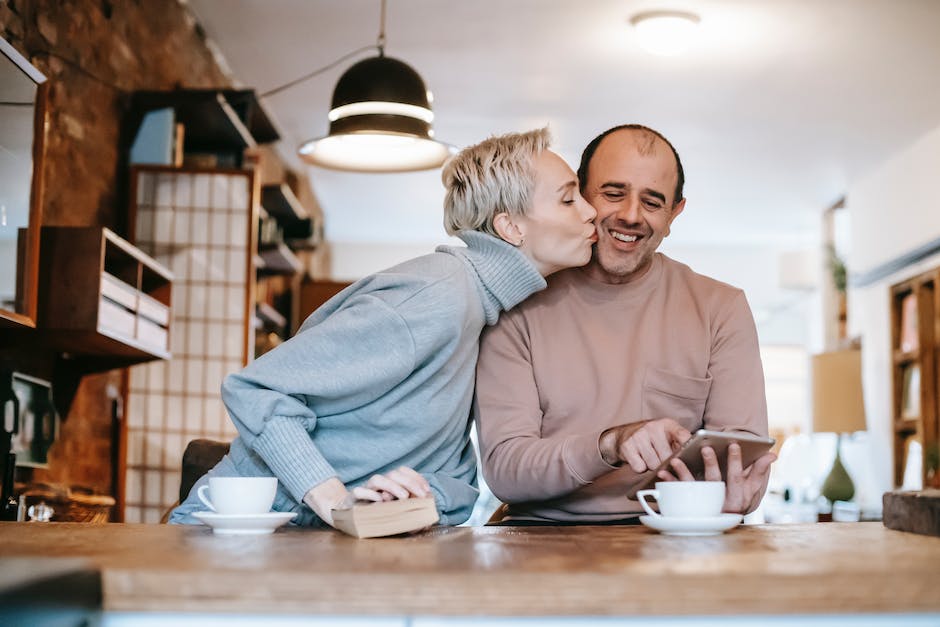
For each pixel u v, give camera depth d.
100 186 4.29
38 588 0.83
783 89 6.82
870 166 8.56
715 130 7.72
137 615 0.98
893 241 8.24
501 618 0.96
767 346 12.13
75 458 4.01
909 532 1.61
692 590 0.95
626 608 0.95
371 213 10.64
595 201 2.26
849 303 9.55
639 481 2.18
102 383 4.29
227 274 4.75
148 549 1.27
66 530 1.65
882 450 8.48
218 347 4.73
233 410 1.79
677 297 2.32
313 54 6.27
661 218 2.26
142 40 4.79
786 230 11.13
